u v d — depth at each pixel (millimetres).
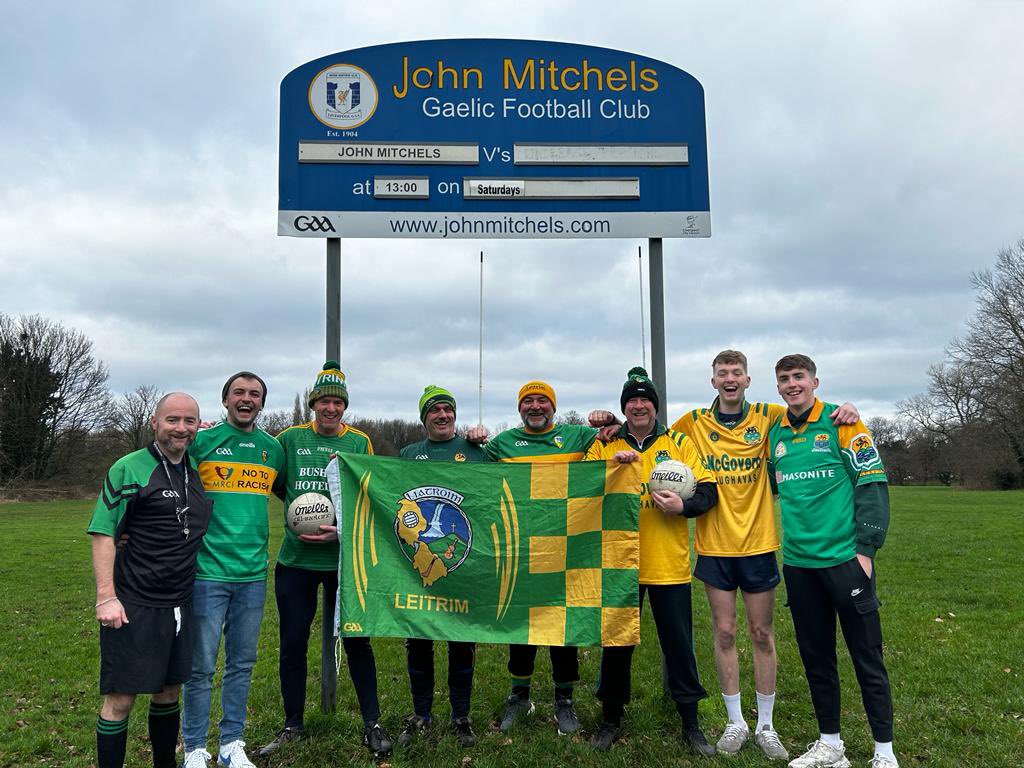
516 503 5383
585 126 6789
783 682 6949
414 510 5359
